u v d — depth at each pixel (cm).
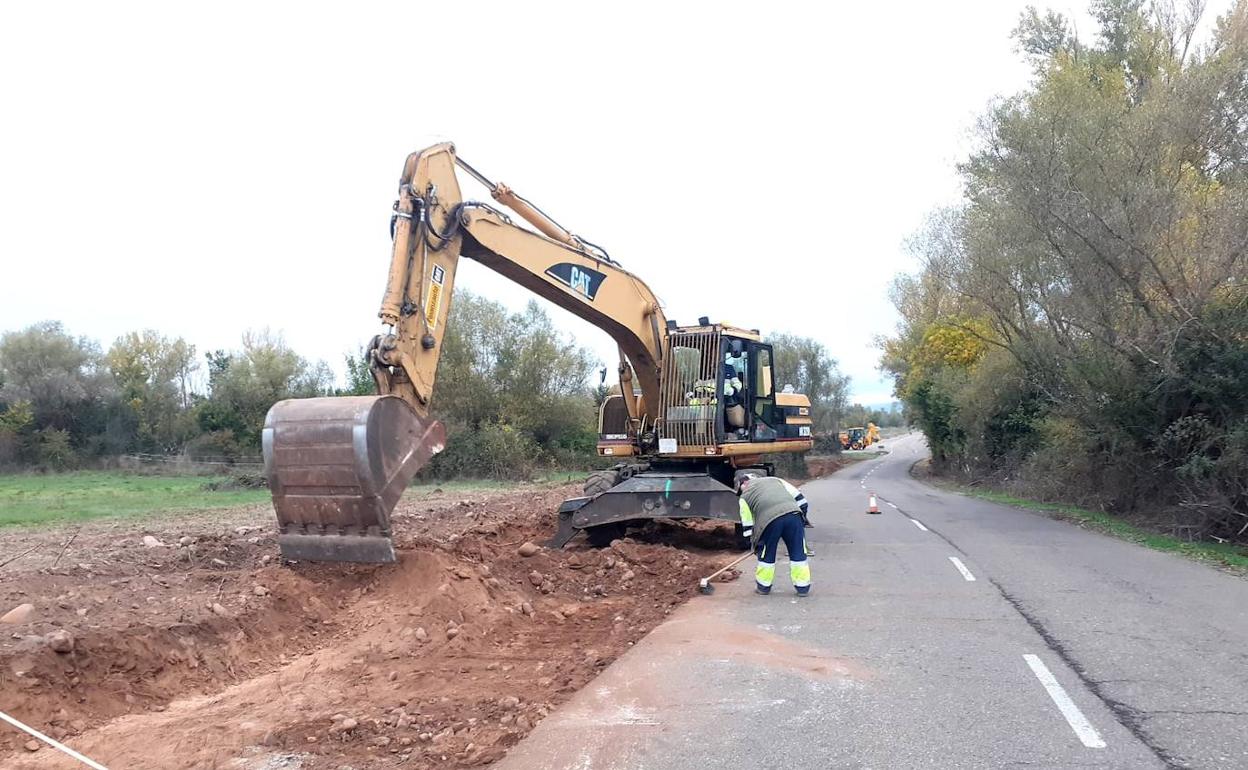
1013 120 1858
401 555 910
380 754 550
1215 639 784
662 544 1361
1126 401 1783
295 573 889
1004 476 3344
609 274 1295
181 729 591
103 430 4709
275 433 887
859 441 9756
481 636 834
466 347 4425
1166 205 1633
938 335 4125
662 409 1412
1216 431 1593
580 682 688
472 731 582
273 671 737
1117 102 1859
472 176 1097
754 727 568
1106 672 679
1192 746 521
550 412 4566
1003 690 637
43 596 795
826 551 1402
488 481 3684
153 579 881
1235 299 1622
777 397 1645
